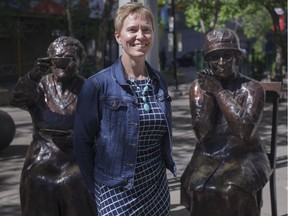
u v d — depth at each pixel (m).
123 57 2.95
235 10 21.89
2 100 16.58
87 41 26.88
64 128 3.81
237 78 3.83
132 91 2.89
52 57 3.82
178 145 9.70
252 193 3.75
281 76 20.77
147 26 2.89
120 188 2.88
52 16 26.34
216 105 3.83
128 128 2.85
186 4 25.11
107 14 15.38
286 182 6.86
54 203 3.82
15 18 25.30
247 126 3.62
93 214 3.85
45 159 3.84
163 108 2.95
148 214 2.95
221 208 3.73
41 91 3.91
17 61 28.88
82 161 2.97
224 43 3.68
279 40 21.80
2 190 6.82
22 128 11.87
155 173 2.98
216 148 3.87
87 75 18.84
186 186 3.89
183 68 43.59
